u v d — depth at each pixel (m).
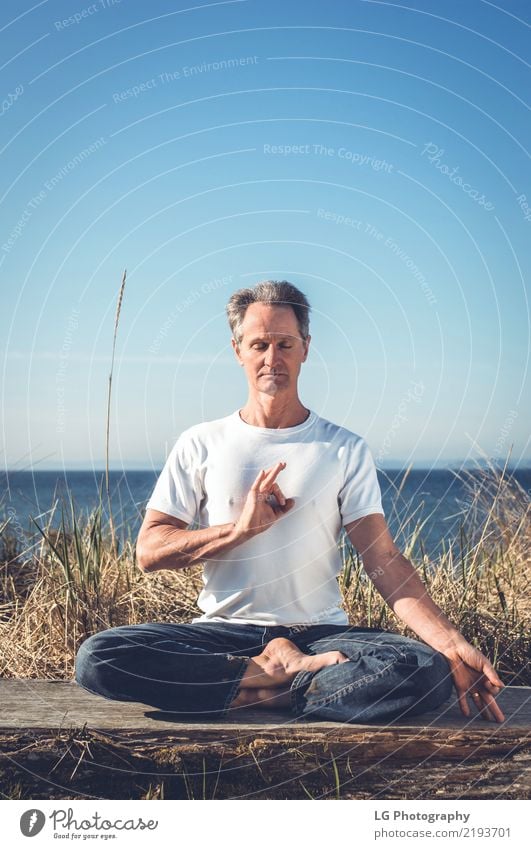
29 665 3.12
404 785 2.30
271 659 2.40
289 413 2.65
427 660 2.32
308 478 2.57
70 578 3.43
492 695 2.40
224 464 2.61
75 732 2.29
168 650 2.37
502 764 2.32
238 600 2.57
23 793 2.26
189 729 2.29
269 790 2.29
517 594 3.85
